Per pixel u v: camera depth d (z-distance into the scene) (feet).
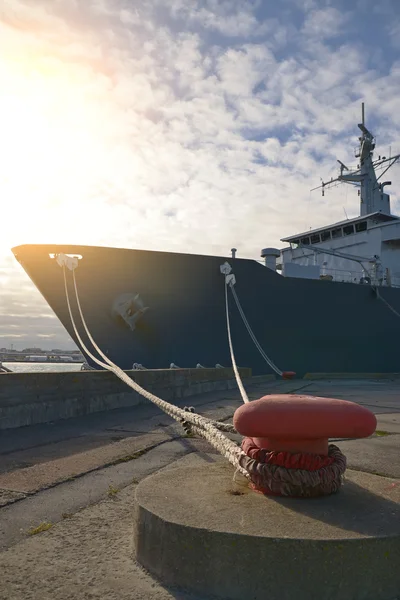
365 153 78.07
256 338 48.34
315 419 6.97
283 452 7.39
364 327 57.36
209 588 6.01
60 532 7.98
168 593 6.07
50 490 10.29
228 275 44.70
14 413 17.38
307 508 6.95
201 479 8.41
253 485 7.84
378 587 5.93
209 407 25.23
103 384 22.45
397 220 63.41
